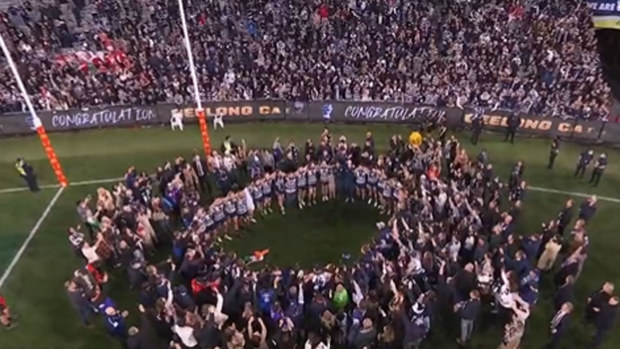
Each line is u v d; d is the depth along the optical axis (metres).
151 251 22.09
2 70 32.09
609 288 16.58
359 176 24.19
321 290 18.06
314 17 36.03
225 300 17.94
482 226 20.52
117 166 28.34
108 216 21.88
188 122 31.66
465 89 30.86
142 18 36.50
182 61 33.12
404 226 20.06
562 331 16.81
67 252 22.70
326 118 31.55
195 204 22.28
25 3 37.00
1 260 22.28
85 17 36.88
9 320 19.27
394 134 30.45
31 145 29.97
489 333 18.28
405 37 34.19
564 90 30.61
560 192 25.66
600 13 36.03
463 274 17.88
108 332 18.23
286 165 24.81
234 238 23.05
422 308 16.66
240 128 31.50
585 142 29.00
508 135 29.56
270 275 18.41
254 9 36.66
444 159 25.77
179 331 16.36
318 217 24.09
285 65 32.91
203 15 35.84
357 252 22.20
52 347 18.47
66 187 26.72
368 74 32.19
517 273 18.45
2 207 25.33
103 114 31.02
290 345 16.56
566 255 20.14
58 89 31.50
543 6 35.91
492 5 36.38
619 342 18.00
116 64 33.16
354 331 16.45
